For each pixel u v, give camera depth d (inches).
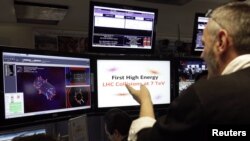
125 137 72.5
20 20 166.6
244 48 30.5
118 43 83.4
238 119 26.6
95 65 69.4
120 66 73.3
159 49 133.5
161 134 29.7
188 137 28.0
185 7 165.6
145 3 153.9
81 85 65.4
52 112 57.6
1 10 152.9
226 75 29.5
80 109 65.0
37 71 54.1
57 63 58.5
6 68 48.3
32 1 143.4
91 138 73.6
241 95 27.4
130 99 74.1
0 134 50.2
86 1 154.5
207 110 27.0
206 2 165.8
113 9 81.0
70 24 169.3
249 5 32.0
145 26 86.7
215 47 32.2
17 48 49.8
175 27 172.4
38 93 54.5
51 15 157.9
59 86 59.2
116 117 72.0
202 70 87.0
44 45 170.7
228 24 31.0
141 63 76.4
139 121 38.0
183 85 83.4
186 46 132.6
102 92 70.8
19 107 50.8
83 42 170.2
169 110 30.0
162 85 79.7
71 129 59.7
